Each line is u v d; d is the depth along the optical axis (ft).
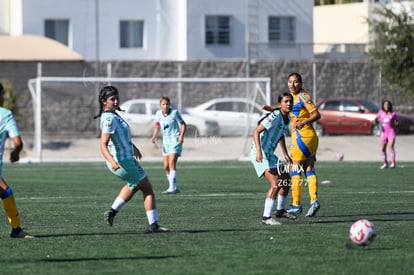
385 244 89.45
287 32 406.21
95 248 88.12
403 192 154.61
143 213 122.83
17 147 91.76
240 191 160.15
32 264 79.36
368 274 73.77
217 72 358.64
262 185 174.29
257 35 400.88
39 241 93.40
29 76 335.88
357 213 120.57
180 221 111.96
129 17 387.34
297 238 94.43
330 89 364.79
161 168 235.40
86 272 75.36
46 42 346.54
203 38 392.68
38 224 109.91
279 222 109.40
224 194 153.89
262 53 400.67
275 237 95.35
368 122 332.80
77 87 336.29
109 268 77.10
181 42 393.91
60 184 178.70
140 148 295.48
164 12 392.47
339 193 152.87
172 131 158.51
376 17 413.59
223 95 355.77
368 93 367.45
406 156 289.33
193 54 391.86
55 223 110.93
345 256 82.43
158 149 295.07
